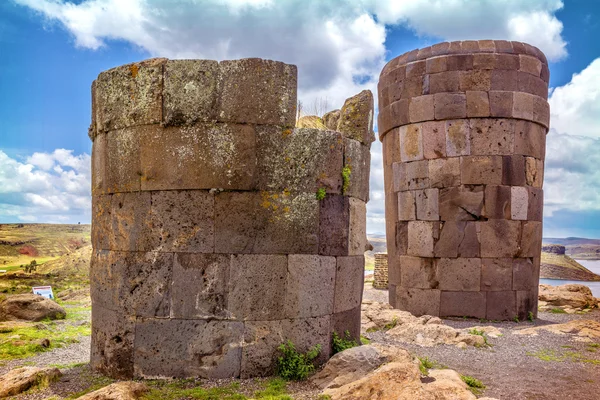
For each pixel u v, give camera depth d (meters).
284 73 6.76
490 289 12.54
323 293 6.95
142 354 6.53
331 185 7.07
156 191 6.63
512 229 12.59
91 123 7.64
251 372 6.46
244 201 6.58
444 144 12.94
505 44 13.01
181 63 6.62
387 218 14.57
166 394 5.84
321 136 6.99
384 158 14.85
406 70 13.63
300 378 6.43
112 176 7.00
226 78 6.60
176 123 6.58
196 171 6.54
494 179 12.60
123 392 5.38
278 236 6.67
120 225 6.84
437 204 12.91
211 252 6.52
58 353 8.41
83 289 17.47
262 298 6.55
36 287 14.64
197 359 6.43
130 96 6.80
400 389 5.37
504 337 10.12
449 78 12.95
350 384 5.74
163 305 6.53
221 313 6.48
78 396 5.86
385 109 14.38
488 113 12.68
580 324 10.93
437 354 8.70
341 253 7.25
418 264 13.16
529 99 12.88
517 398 6.12
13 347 8.53
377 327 11.20
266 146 6.67
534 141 13.02
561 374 7.36
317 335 6.86
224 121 6.56
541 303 15.68
